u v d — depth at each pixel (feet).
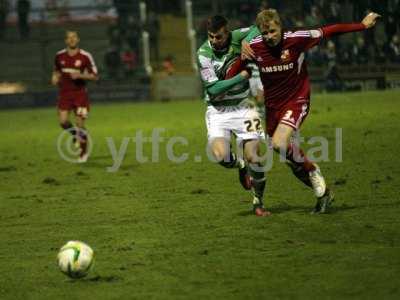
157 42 268.21
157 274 54.24
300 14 253.24
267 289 49.37
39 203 86.07
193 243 62.95
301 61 70.33
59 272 56.24
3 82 266.36
